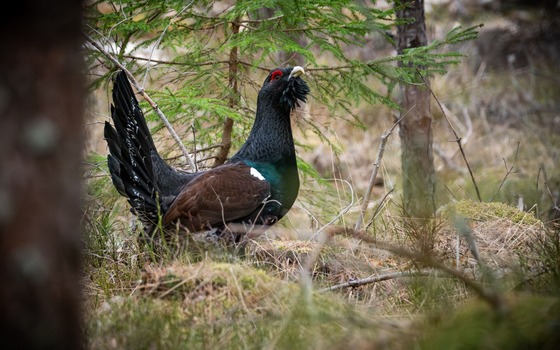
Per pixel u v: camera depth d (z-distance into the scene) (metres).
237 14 10.91
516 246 10.49
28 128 4.74
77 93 5.04
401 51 14.12
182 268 8.20
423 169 14.36
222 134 12.77
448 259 9.89
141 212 10.55
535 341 5.86
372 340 6.33
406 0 13.77
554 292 7.56
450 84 23.69
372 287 9.27
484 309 6.28
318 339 6.65
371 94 12.17
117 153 10.40
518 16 26.19
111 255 10.12
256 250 10.24
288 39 11.22
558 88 23.03
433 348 5.99
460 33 11.82
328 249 10.20
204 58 12.23
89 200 11.45
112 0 11.38
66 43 4.90
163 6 11.45
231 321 7.24
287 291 7.79
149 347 6.60
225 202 10.05
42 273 4.88
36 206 4.81
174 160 12.94
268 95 10.46
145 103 11.94
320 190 13.91
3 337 4.84
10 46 4.66
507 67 24.59
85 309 7.86
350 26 11.51
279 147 10.48
